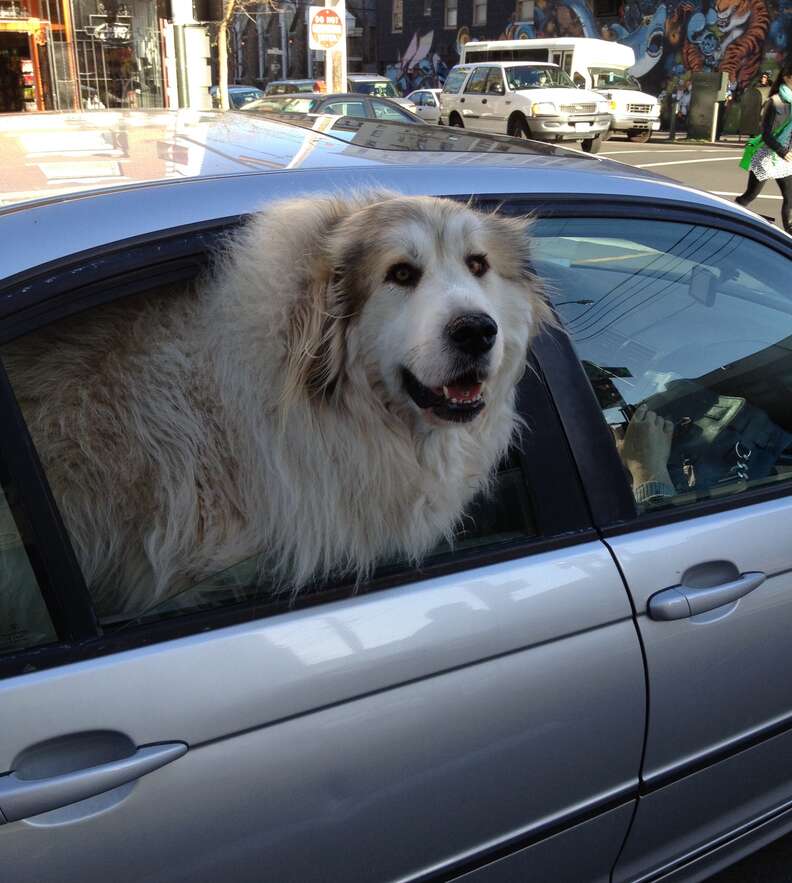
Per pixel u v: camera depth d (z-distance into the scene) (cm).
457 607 163
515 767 168
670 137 2305
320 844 150
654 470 208
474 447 186
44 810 127
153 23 1391
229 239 165
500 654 165
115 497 163
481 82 2089
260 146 206
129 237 154
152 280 155
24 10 1364
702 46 2673
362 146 215
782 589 205
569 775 176
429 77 3700
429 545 175
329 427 169
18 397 159
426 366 173
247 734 142
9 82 1403
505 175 204
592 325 212
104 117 244
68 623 136
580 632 174
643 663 181
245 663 144
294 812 146
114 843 132
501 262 191
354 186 188
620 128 2167
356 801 152
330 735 148
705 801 203
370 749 152
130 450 164
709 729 196
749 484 221
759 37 2533
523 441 183
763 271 241
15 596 139
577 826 180
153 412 166
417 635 158
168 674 139
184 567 162
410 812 158
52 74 1412
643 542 187
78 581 138
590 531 183
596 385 207
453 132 253
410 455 178
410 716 155
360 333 176
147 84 1419
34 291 140
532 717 168
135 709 135
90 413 163
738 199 1070
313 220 175
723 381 234
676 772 193
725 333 238
